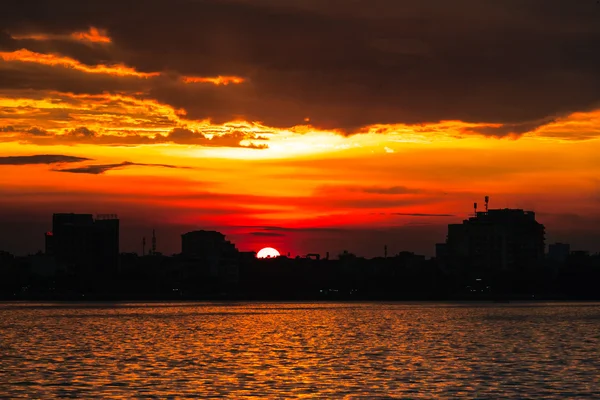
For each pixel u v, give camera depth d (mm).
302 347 143000
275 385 92500
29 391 88125
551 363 114188
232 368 108688
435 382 94625
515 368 108062
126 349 138250
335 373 103062
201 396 85062
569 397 84312
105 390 88750
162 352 132500
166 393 86938
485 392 87375
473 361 117188
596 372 103625
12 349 138000
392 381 95500
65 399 83375
